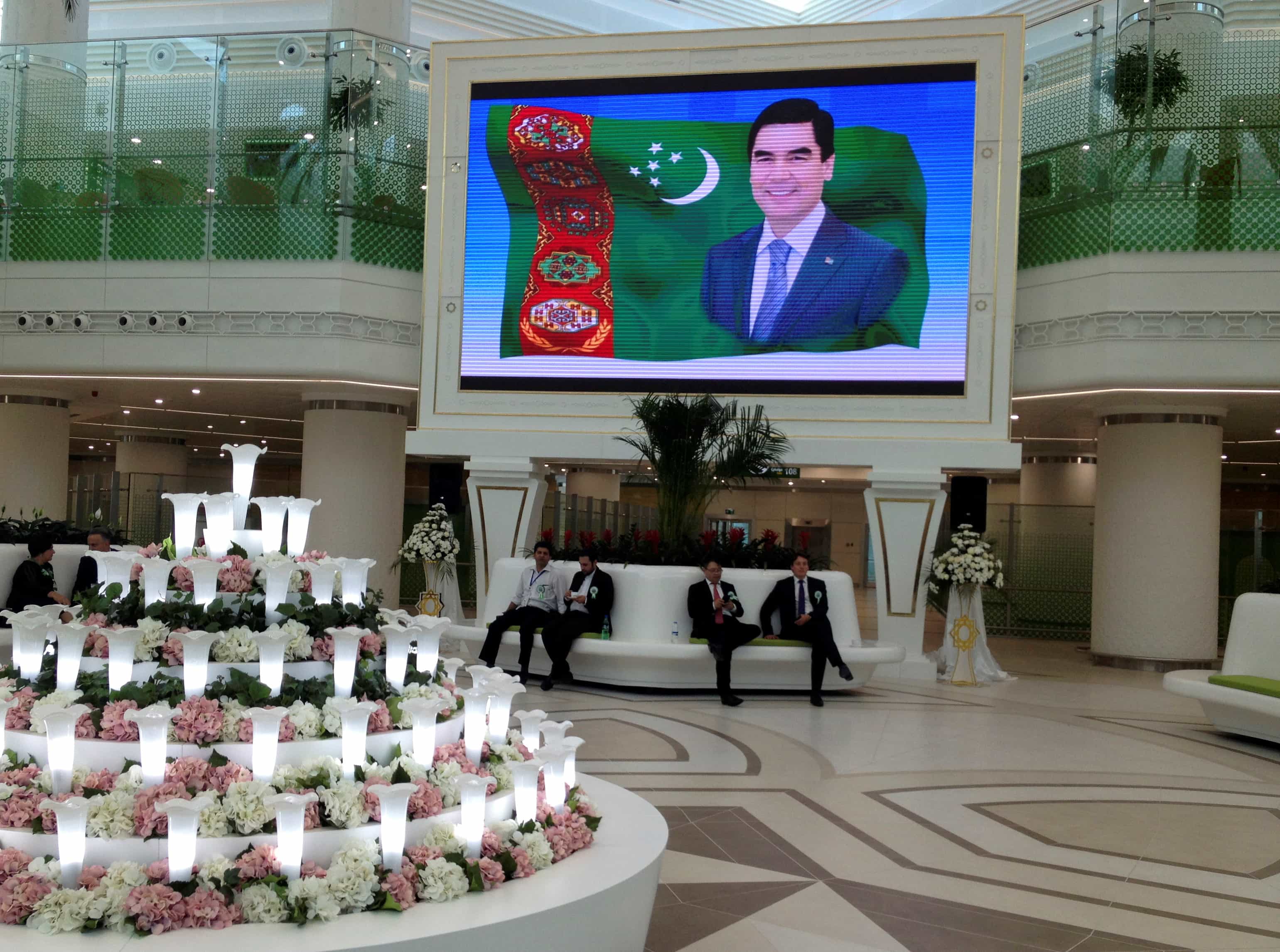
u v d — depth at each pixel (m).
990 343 12.58
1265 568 17.81
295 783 3.33
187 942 2.80
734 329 13.20
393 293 14.32
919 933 4.37
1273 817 6.43
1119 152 12.38
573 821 3.84
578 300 13.52
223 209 14.16
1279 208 12.00
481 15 20.55
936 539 12.97
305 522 4.26
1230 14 12.15
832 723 9.33
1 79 14.45
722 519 30.03
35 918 2.87
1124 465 14.00
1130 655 13.92
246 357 14.11
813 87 13.09
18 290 14.45
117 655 3.58
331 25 15.55
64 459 16.08
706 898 4.74
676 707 10.02
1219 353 12.08
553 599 11.05
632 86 13.46
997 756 8.06
